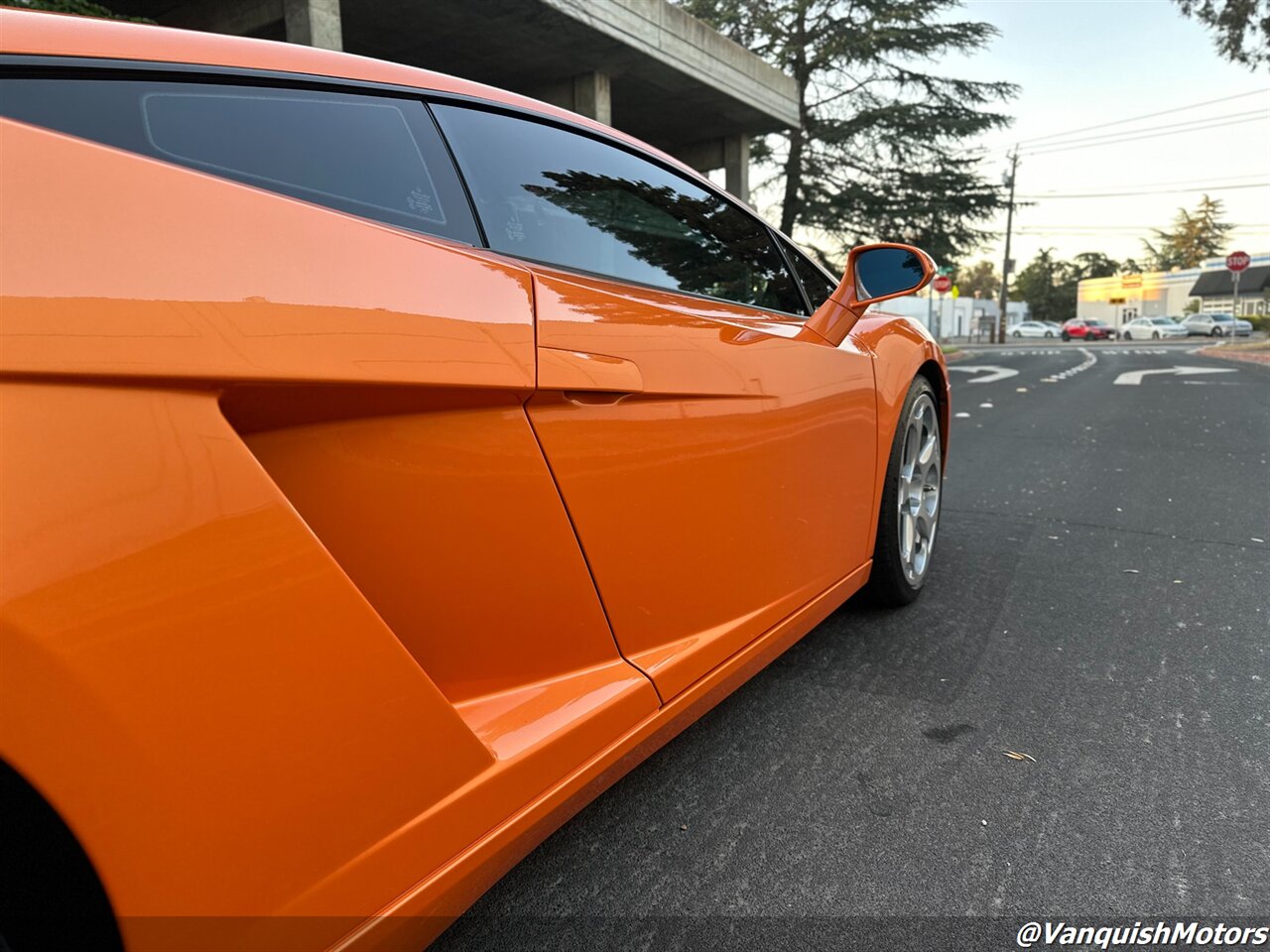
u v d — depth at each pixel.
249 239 0.89
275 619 0.84
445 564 1.12
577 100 11.92
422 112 1.32
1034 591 3.02
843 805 1.74
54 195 0.75
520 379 1.17
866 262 2.33
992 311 67.75
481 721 1.19
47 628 0.67
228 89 1.05
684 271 1.82
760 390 1.76
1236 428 6.96
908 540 2.78
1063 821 1.68
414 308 1.04
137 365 0.75
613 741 1.36
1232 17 17.16
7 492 0.66
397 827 0.98
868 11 21.22
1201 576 3.14
